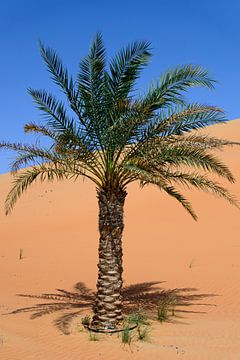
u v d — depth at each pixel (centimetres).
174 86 1117
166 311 1316
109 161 1170
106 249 1171
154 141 1166
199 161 1170
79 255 2444
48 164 1239
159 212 3194
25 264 2292
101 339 1069
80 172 1215
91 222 3272
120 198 1194
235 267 1950
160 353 973
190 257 2200
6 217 3859
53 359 920
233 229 2605
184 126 1165
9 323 1214
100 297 1156
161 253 2334
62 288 1814
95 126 1155
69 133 1162
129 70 1144
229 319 1285
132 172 1168
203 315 1332
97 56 1155
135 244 2580
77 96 1159
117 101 1153
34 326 1192
